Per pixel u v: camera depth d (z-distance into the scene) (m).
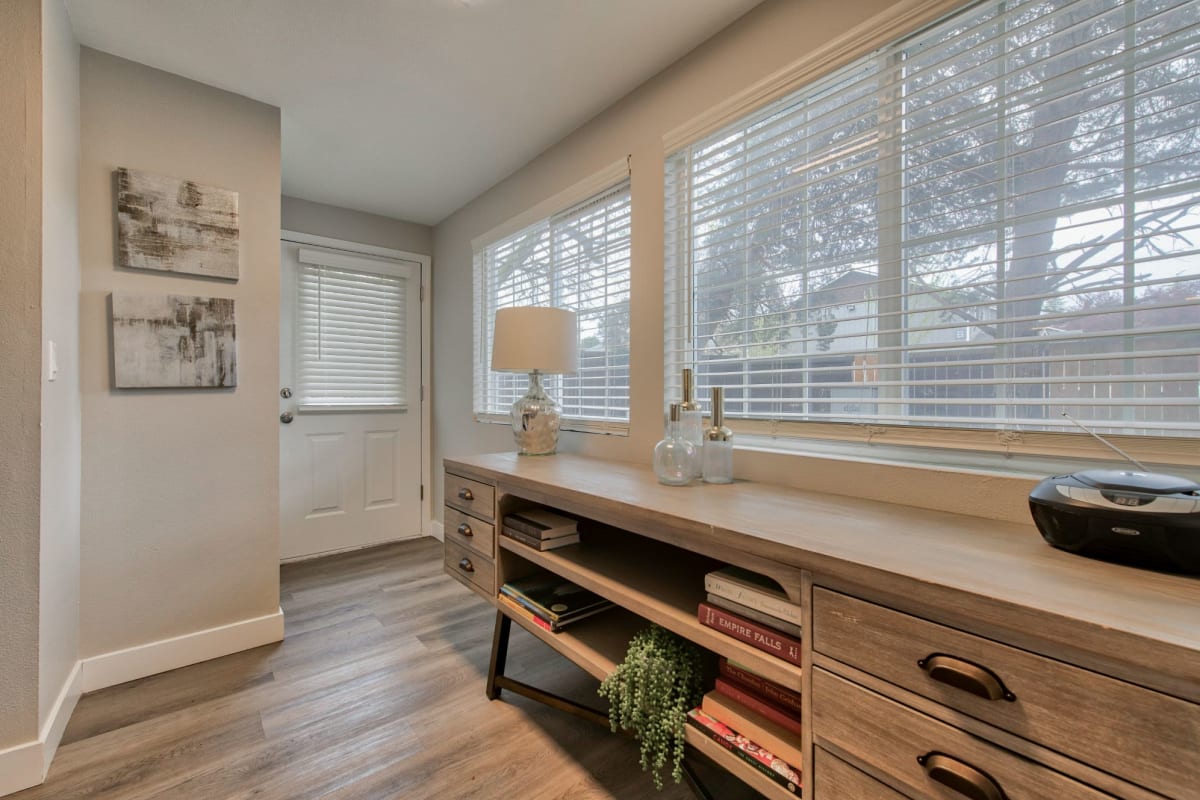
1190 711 0.49
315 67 1.82
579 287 2.28
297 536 3.03
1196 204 0.88
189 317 1.89
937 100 1.18
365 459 3.28
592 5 1.51
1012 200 1.08
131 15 1.56
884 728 0.72
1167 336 0.92
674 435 1.46
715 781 1.32
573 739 1.48
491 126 2.20
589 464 1.81
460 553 1.87
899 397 1.26
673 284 1.81
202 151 1.92
